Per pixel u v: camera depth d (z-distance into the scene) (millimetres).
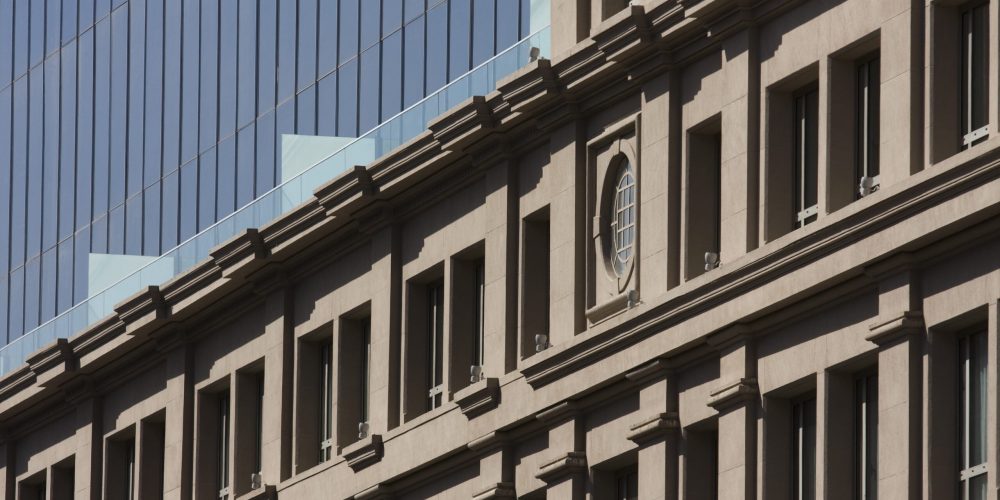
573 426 116250
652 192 112938
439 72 142250
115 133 176625
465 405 123000
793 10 106125
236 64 164250
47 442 163625
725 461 106562
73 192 180250
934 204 96688
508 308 121750
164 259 148750
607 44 113438
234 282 141375
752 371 106125
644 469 111438
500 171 123000
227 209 163375
